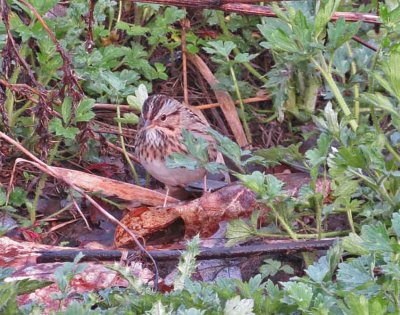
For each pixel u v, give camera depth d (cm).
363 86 1195
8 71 1054
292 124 1268
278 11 1024
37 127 1052
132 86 1223
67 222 1100
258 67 1315
